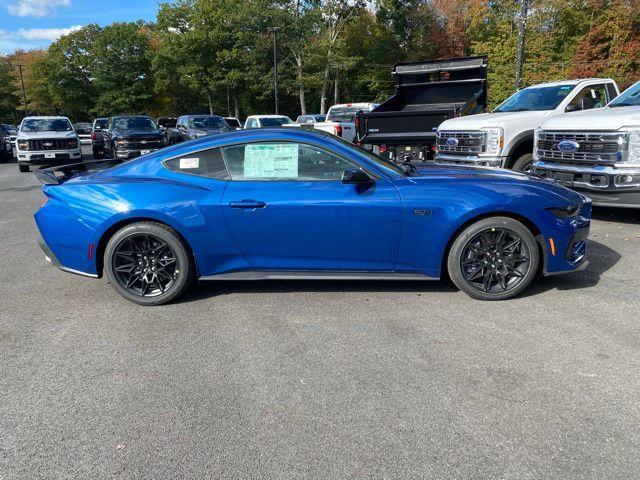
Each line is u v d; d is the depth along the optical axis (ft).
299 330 12.35
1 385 10.18
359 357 10.91
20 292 15.64
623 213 24.54
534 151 24.89
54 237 14.37
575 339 11.45
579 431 8.21
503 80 93.71
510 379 9.84
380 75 161.17
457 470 7.41
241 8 149.18
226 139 14.19
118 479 7.45
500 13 109.50
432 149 32.91
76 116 227.81
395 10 153.17
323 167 13.83
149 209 13.61
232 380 10.14
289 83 149.38
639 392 9.27
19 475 7.57
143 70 184.96
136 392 9.78
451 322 12.53
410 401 9.21
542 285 14.90
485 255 13.62
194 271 14.35
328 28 145.69
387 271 13.92
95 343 11.98
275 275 14.11
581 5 91.66
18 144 54.08
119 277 14.19
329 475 7.39
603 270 16.11
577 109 28.43
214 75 152.05
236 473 7.50
